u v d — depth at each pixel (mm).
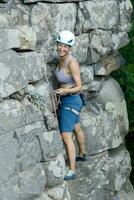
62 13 9258
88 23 9820
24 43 8125
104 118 10312
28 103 8086
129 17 10828
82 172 9906
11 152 7652
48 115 8320
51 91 8688
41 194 8250
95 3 9930
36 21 8742
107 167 10352
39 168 8164
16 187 7723
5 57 7691
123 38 10695
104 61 10453
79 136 9391
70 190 9688
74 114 8828
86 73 9898
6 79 7680
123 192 10969
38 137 8141
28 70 8195
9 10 8234
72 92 8664
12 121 7707
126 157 11039
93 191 10055
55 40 9062
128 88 12086
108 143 10398
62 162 8555
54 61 9055
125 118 11039
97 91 10367
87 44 9906
